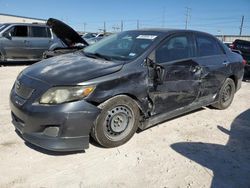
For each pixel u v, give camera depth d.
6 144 3.65
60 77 3.36
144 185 2.99
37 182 2.93
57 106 3.17
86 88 3.26
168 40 4.28
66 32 8.23
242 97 7.14
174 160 3.53
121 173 3.18
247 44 10.39
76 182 2.97
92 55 4.21
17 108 3.39
